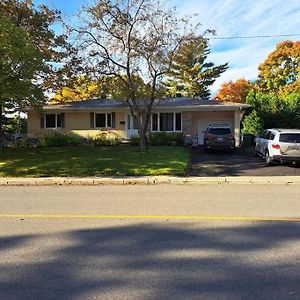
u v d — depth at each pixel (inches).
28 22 1003.3
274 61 2174.0
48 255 217.2
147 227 277.0
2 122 1149.1
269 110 1172.5
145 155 792.3
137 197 420.8
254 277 182.1
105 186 534.0
